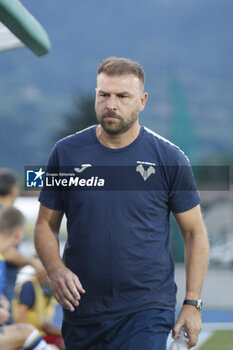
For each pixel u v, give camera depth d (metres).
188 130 48.81
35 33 8.08
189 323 7.87
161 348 7.71
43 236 8.10
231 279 46.22
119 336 7.79
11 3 7.26
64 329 8.25
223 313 31.59
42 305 12.38
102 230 7.77
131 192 7.81
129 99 7.60
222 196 55.16
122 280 7.79
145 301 7.84
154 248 7.87
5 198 13.19
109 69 7.62
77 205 7.87
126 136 7.89
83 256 7.84
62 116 120.88
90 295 7.87
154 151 7.94
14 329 9.89
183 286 36.22
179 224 8.24
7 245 10.33
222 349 20.64
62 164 8.02
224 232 55.06
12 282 11.13
